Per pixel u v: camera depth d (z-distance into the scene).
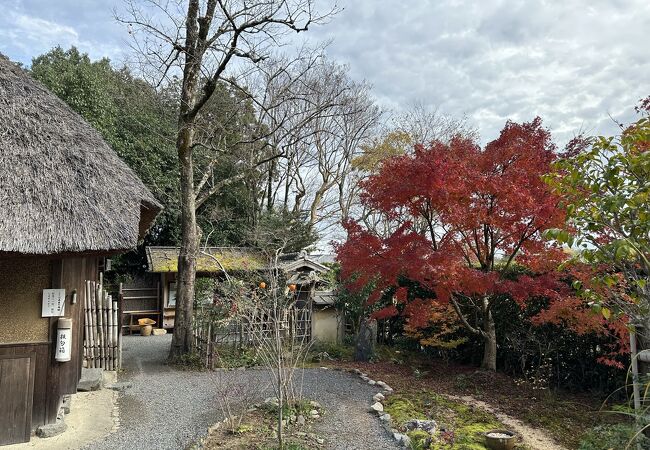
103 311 8.45
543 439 5.08
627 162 2.87
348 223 7.85
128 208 4.98
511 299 8.42
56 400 4.84
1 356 4.57
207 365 8.51
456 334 9.58
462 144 7.48
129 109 15.94
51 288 4.79
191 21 9.19
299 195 20.25
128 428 5.14
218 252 15.04
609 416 5.88
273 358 5.97
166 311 14.61
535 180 6.50
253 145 14.98
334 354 9.92
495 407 6.26
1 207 3.95
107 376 7.74
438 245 7.29
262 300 8.36
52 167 4.48
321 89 17.92
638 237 2.87
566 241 2.97
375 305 10.99
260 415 5.48
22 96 4.97
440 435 4.90
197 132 12.10
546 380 7.29
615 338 6.47
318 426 5.21
